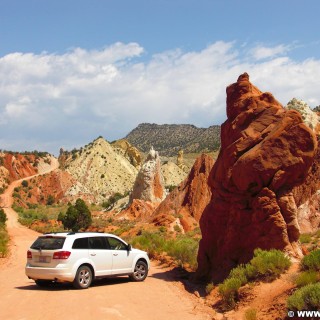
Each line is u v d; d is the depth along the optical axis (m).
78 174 142.88
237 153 15.12
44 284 15.55
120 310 11.48
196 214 51.72
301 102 50.31
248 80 16.91
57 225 67.62
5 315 10.89
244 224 14.48
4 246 29.83
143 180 73.25
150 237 30.05
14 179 134.00
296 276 11.54
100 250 15.48
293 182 14.09
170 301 13.21
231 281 12.27
